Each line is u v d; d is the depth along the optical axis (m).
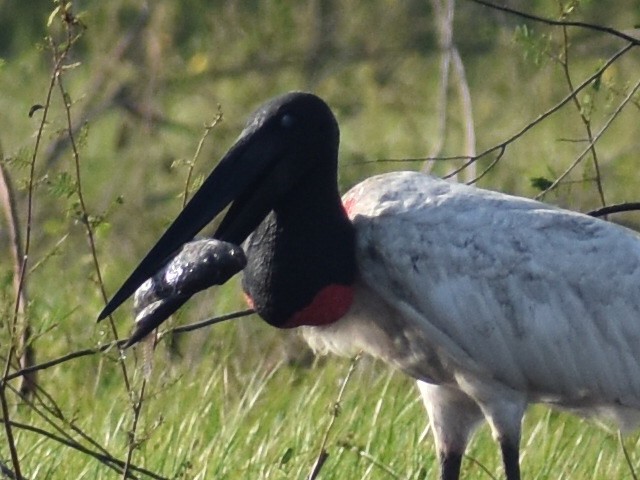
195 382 11.70
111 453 10.13
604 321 9.07
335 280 8.88
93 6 18.14
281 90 18.62
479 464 9.81
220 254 8.20
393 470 10.10
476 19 18.61
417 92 18.86
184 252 8.28
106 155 18.31
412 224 8.91
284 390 11.95
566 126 17.73
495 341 8.96
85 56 18.95
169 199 17.08
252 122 8.82
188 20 18.73
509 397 9.15
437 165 17.88
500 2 17.31
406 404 11.38
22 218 15.87
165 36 18.12
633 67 18.16
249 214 8.75
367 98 18.61
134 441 9.01
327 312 8.92
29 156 12.21
